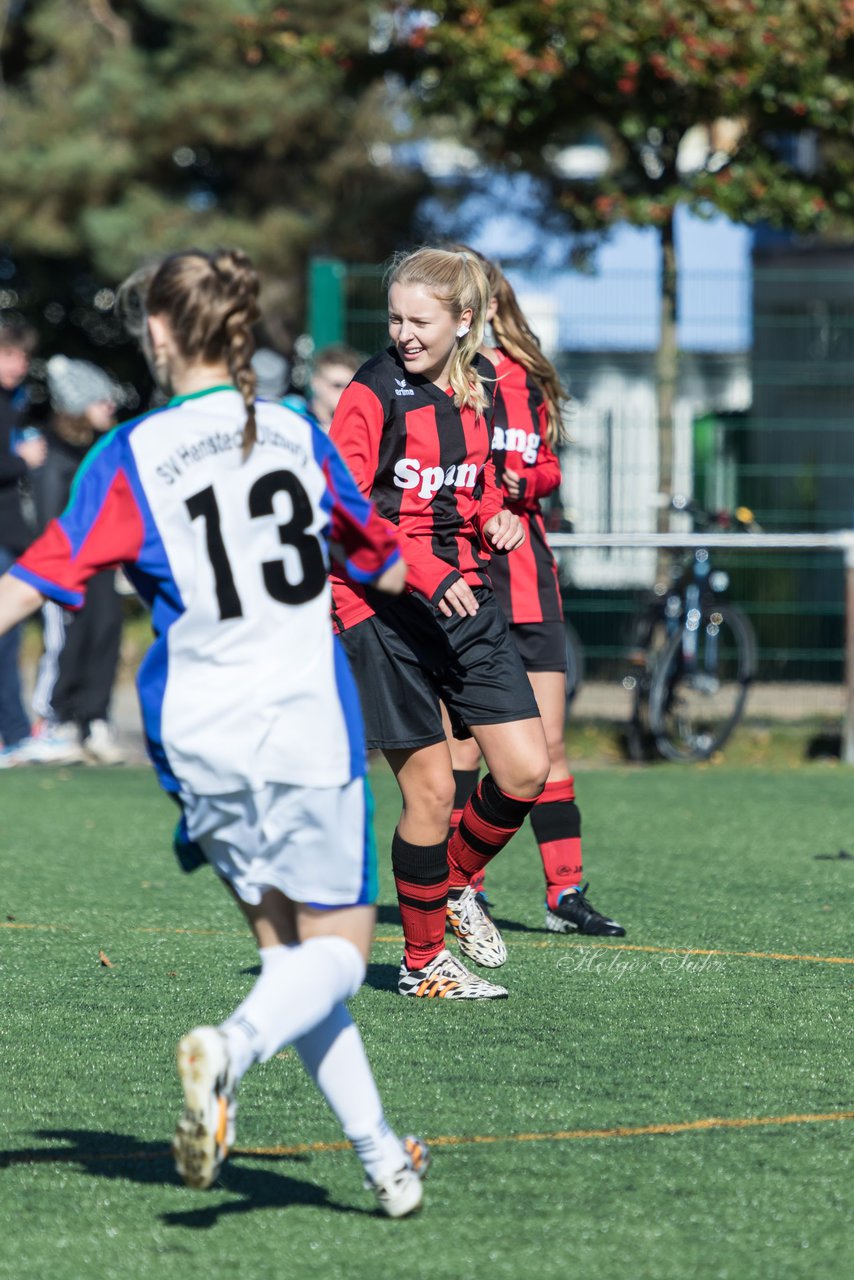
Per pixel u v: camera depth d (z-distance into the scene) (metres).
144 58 86.69
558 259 81.56
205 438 10.98
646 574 44.97
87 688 39.12
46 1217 11.60
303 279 88.50
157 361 11.35
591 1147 13.05
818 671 45.19
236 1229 11.40
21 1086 14.69
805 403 45.84
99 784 36.16
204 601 10.82
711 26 43.41
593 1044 16.11
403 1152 11.46
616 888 24.88
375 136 87.31
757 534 41.31
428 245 19.80
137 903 23.47
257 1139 13.27
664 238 46.56
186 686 10.90
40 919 22.23
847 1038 16.41
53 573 10.77
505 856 28.17
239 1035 10.30
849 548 40.22
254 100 83.56
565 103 45.69
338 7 74.88
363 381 17.22
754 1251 11.04
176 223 86.00
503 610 20.95
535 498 20.75
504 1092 14.48
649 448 45.03
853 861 27.38
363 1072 11.30
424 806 17.77
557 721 21.58
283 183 91.50
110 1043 16.09
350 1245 11.10
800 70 43.53
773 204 45.31
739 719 41.00
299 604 11.01
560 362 45.03
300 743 10.82
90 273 97.56
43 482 38.16
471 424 17.48
